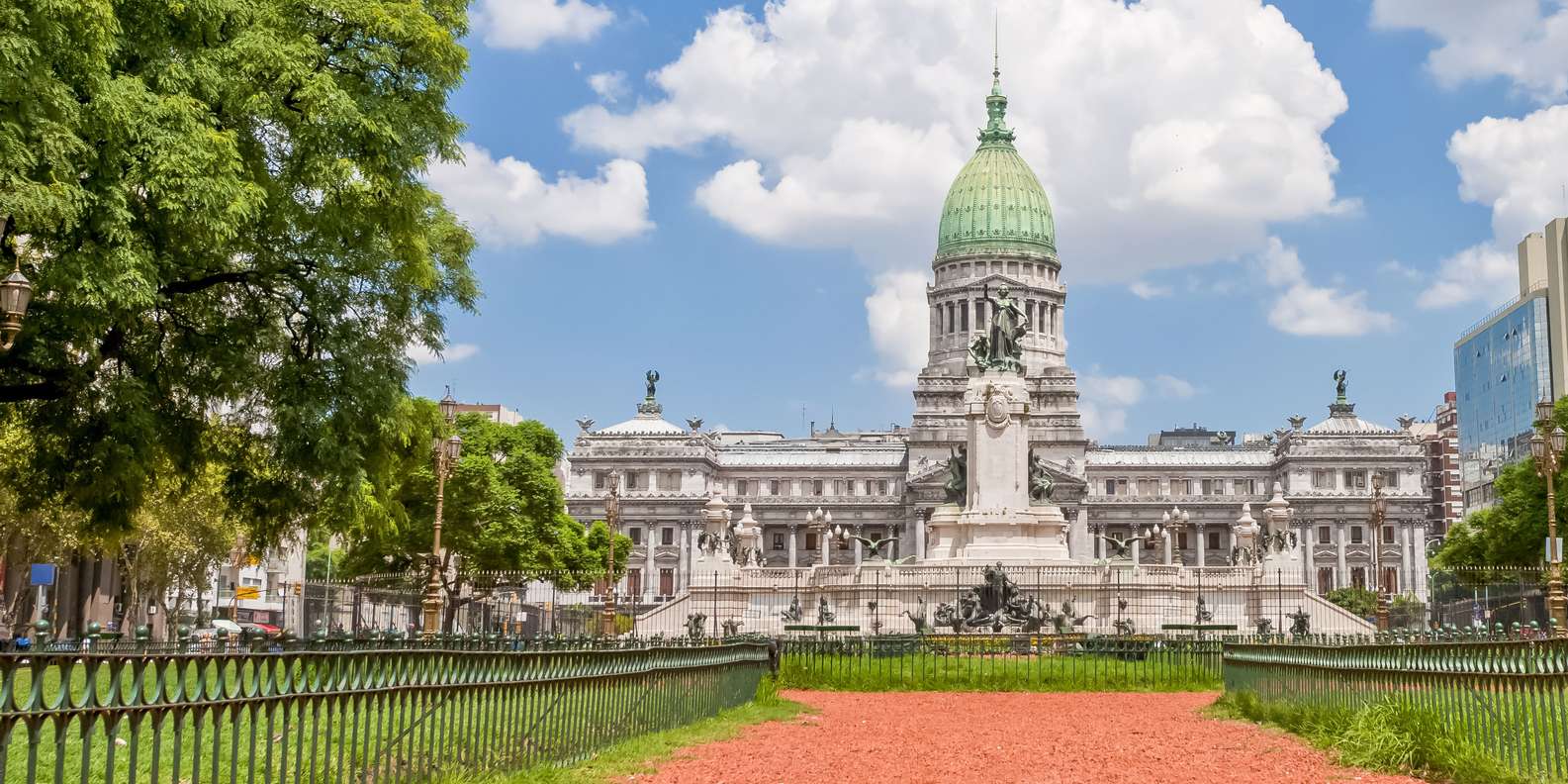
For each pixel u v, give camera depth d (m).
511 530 94.38
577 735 24.33
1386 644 26.78
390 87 39.59
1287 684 33.94
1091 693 45.91
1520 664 21.44
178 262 35.81
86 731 12.41
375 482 47.41
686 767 24.53
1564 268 168.12
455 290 51.06
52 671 27.16
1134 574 82.44
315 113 35.94
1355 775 23.64
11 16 29.23
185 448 40.47
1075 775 24.27
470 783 19.23
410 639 34.12
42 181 30.59
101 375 37.34
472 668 20.12
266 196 35.34
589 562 115.38
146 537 65.75
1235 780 23.44
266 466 43.78
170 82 33.53
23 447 43.84
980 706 40.44
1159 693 45.91
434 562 52.88
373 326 42.41
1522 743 22.09
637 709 28.36
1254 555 98.25
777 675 46.19
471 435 102.69
